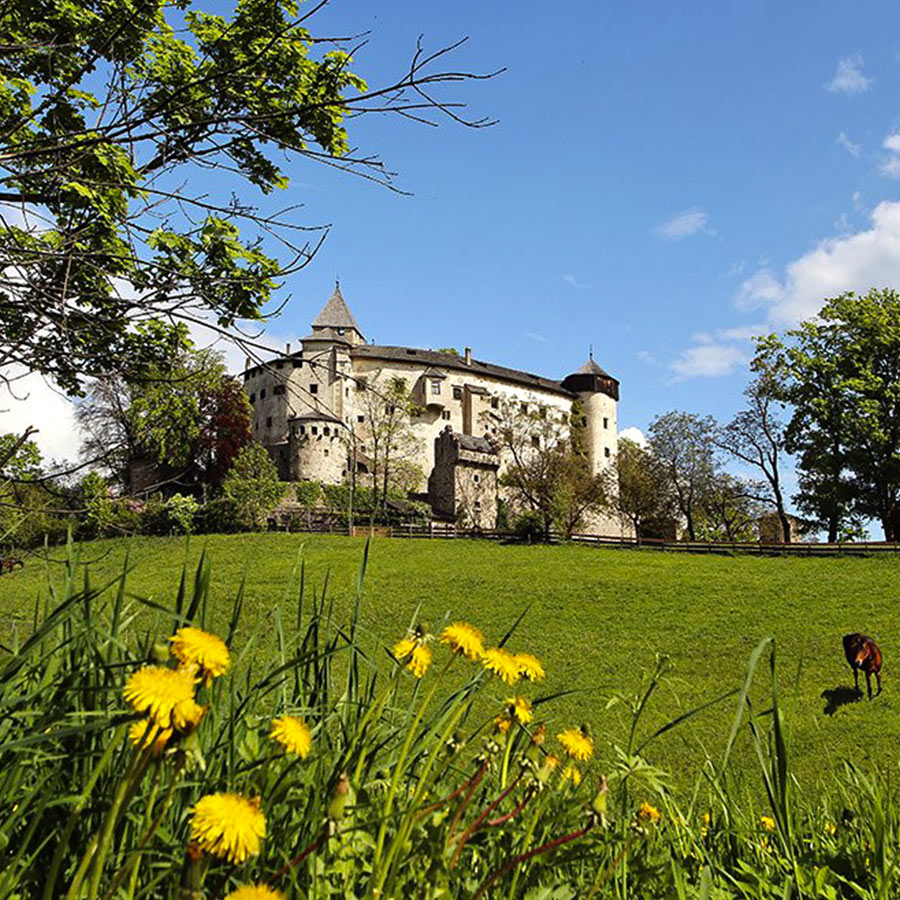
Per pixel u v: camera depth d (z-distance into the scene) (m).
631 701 2.62
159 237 5.91
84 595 1.82
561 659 26.94
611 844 2.27
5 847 1.58
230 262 6.11
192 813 1.67
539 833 2.03
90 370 5.66
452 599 36.16
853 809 3.06
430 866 1.66
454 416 95.06
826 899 2.35
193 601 1.83
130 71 4.97
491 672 2.08
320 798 1.78
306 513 65.00
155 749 1.19
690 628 30.52
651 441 73.06
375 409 81.62
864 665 21.08
